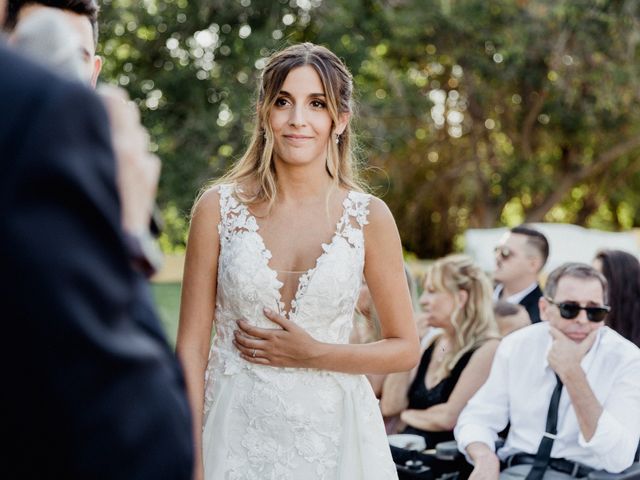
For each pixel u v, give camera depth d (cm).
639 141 1564
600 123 1542
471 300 388
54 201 84
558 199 1675
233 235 252
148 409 90
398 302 257
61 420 84
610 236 902
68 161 84
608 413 314
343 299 250
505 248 515
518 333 350
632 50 1362
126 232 96
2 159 83
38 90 85
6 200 82
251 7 1295
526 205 1759
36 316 82
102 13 1259
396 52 1502
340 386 249
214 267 255
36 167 83
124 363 87
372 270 258
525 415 336
